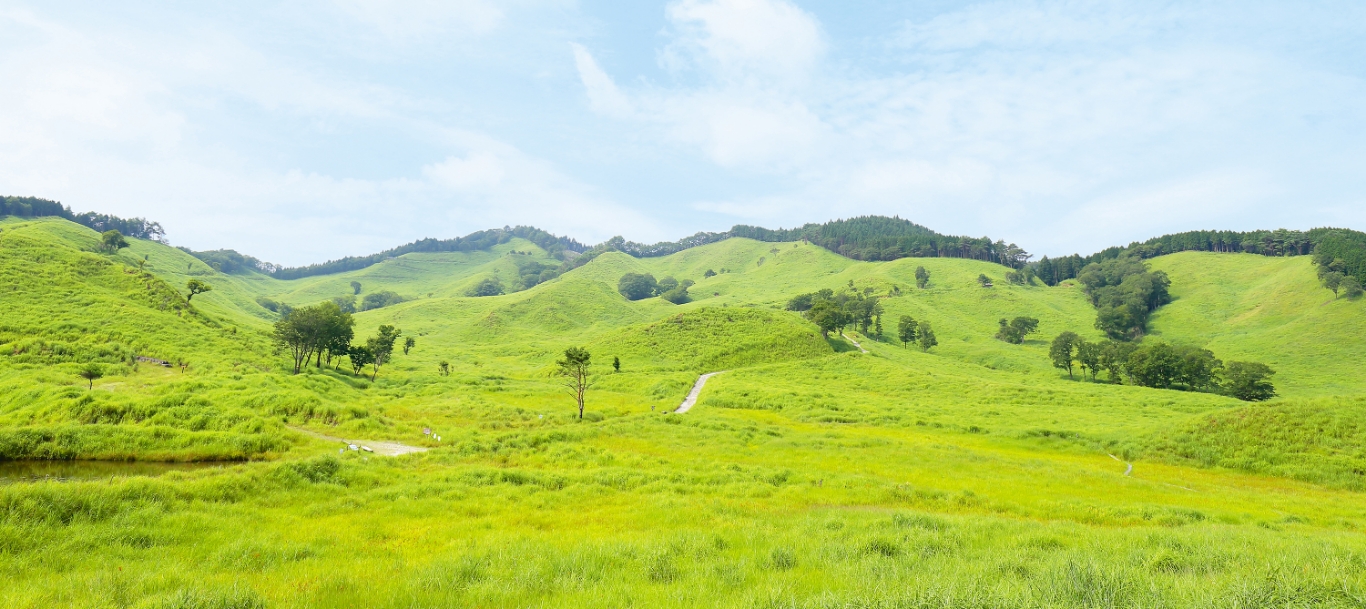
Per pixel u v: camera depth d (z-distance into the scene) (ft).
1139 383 410.72
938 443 165.37
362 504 74.84
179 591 30.89
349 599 32.83
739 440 158.40
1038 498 97.30
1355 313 513.45
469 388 288.92
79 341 262.26
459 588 35.68
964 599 27.40
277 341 325.42
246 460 115.44
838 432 181.68
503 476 96.17
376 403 211.41
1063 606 26.63
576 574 38.73
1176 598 28.30
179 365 268.21
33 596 33.68
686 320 517.14
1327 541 52.34
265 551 48.01
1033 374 477.36
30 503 52.08
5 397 154.20
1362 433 143.95
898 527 61.21
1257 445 151.43
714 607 29.81
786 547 47.44
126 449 111.86
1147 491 111.75
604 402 272.31
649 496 86.12
